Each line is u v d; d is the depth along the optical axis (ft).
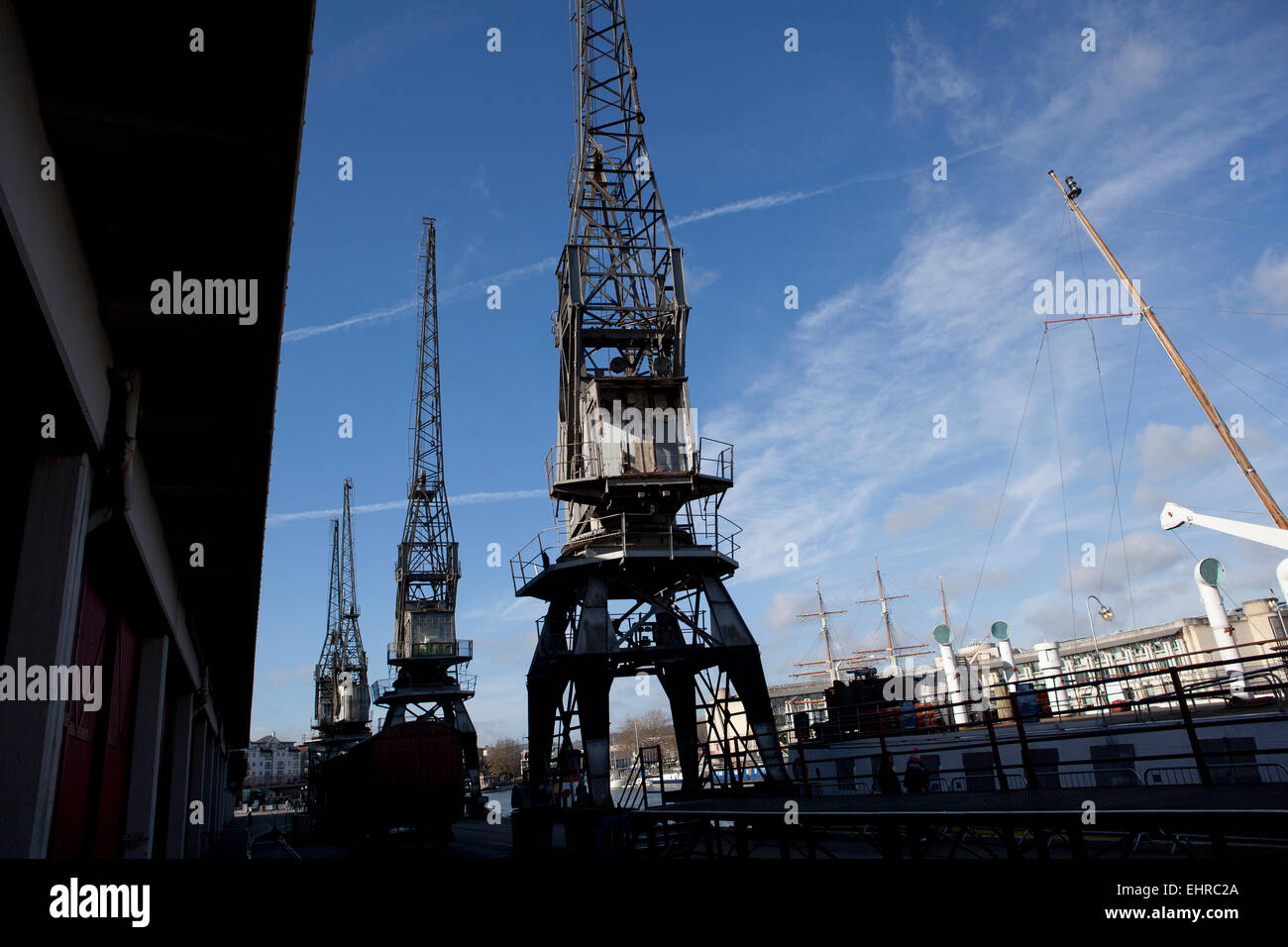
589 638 90.94
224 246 36.52
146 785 61.46
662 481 95.25
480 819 209.46
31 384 32.22
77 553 34.99
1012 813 29.55
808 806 41.63
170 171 32.09
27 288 27.40
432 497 280.72
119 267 36.70
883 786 61.52
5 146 24.80
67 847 44.70
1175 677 41.06
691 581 102.27
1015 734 90.74
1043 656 123.13
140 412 46.11
